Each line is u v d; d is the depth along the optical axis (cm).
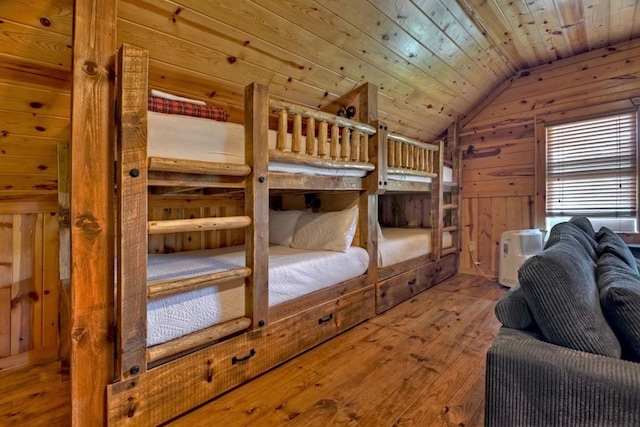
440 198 354
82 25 116
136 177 124
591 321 90
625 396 75
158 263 194
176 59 181
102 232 122
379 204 454
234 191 204
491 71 340
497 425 90
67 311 164
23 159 179
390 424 135
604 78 316
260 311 169
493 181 386
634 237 296
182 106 151
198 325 149
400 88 298
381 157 253
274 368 180
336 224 249
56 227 205
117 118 123
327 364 185
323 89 252
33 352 198
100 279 122
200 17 168
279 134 183
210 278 148
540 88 352
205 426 134
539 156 353
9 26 131
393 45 247
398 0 212
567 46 312
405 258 308
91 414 120
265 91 170
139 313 126
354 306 240
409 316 262
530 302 99
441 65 294
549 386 84
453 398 152
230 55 194
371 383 165
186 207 266
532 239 338
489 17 260
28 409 148
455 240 404
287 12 188
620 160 309
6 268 190
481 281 371
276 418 139
